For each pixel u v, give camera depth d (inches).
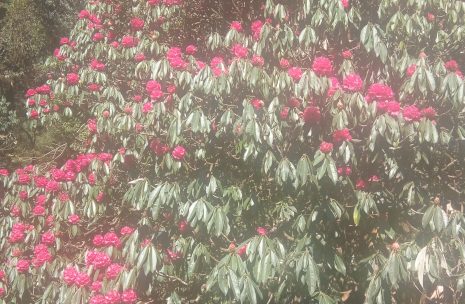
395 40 153.8
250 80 138.3
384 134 132.0
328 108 133.1
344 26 150.1
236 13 204.8
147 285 151.6
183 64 153.8
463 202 159.6
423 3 148.0
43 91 249.4
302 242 136.9
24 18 473.1
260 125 134.8
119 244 154.0
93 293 142.8
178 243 159.6
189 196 152.4
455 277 149.3
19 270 164.4
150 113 155.3
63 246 181.9
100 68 218.5
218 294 158.9
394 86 157.3
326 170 126.2
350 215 152.3
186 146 155.6
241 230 160.9
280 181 135.0
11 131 412.2
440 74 137.6
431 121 129.8
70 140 275.1
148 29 216.1
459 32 150.7
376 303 139.6
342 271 141.5
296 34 167.2
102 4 243.4
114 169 189.2
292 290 147.1
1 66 467.2
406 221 153.1
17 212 195.0
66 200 182.7
